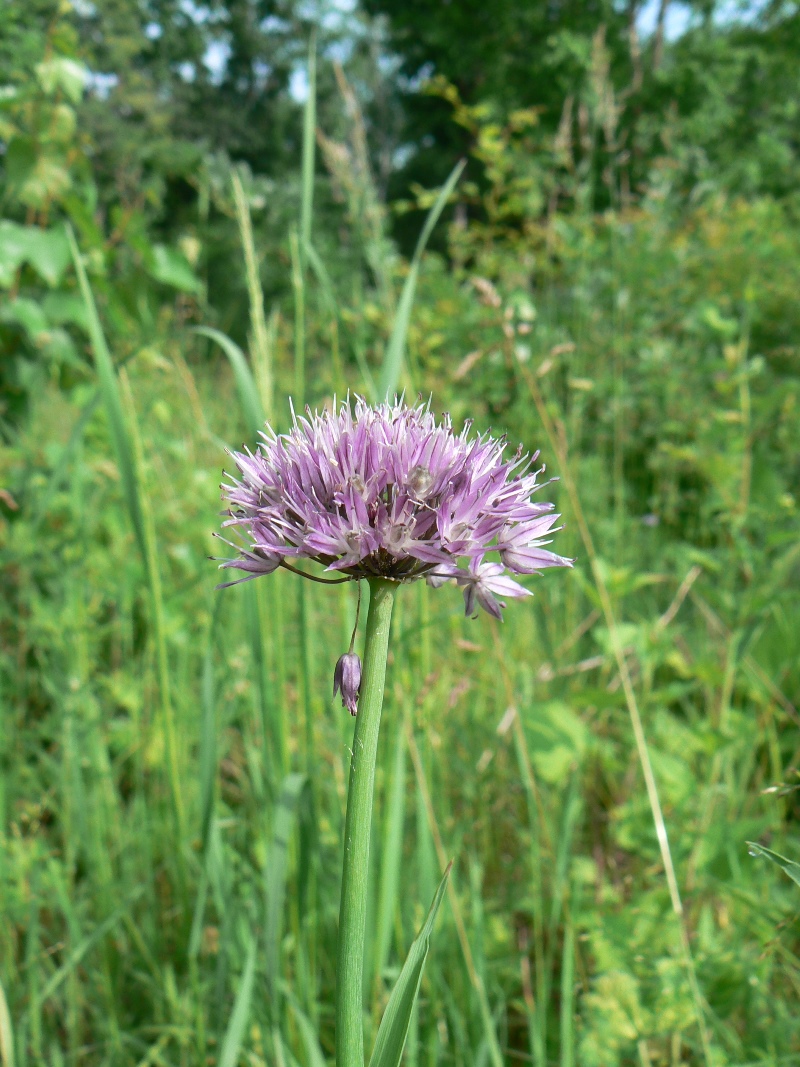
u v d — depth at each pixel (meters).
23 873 2.57
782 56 19.05
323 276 2.31
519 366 2.97
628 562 4.50
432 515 1.28
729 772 2.93
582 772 3.12
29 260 3.83
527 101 19.06
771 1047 1.98
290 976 2.33
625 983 1.96
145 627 4.04
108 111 22.27
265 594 2.91
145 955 2.44
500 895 2.80
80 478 3.58
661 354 5.84
